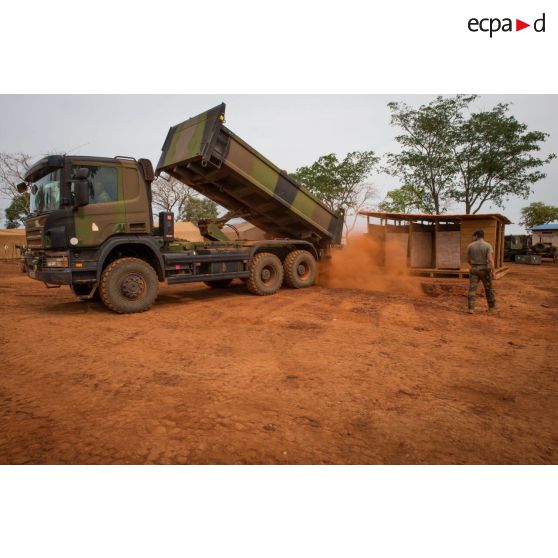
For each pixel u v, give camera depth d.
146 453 2.82
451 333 6.59
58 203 7.35
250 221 12.22
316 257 12.32
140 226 8.17
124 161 8.01
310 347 5.53
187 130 9.78
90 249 7.61
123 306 7.66
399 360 5.07
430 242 13.19
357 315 7.80
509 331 6.79
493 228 12.44
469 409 3.74
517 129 24.98
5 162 27.50
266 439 3.06
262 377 4.34
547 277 16.86
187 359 4.90
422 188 26.94
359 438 3.15
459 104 25.72
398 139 26.83
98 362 4.70
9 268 20.78
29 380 4.13
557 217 58.88
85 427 3.16
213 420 3.32
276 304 8.92
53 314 7.62
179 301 9.38
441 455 2.96
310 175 29.94
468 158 25.77
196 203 34.69
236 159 9.58
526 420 3.56
